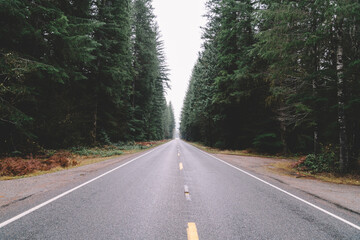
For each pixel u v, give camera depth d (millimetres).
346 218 3889
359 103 8195
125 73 18875
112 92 18875
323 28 8133
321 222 3641
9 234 2826
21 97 9734
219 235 2977
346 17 7578
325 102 9828
